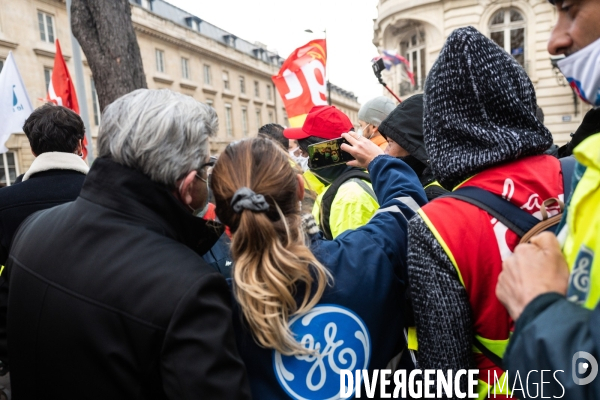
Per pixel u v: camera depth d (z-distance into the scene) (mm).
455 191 955
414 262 921
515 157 916
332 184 1739
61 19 16500
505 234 873
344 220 1570
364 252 991
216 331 825
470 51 923
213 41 27078
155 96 989
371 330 948
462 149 937
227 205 938
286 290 854
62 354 894
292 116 4070
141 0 24531
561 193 926
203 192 1077
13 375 1002
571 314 572
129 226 927
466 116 936
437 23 12102
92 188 985
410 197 1167
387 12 13039
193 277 853
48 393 938
